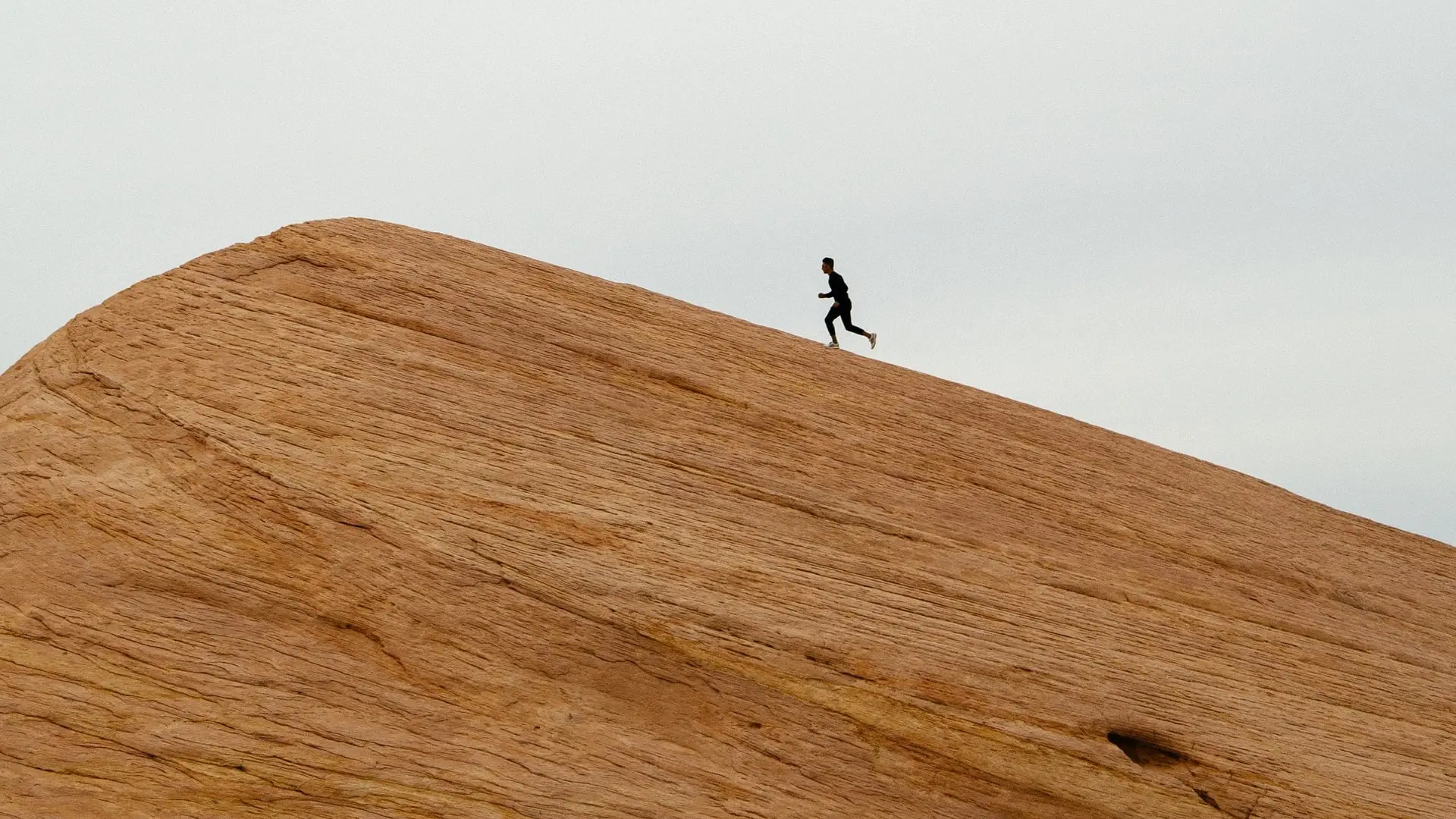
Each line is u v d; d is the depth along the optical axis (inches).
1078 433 786.2
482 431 584.1
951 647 530.9
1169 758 524.1
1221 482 788.6
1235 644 598.2
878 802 486.0
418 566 508.1
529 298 710.5
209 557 501.0
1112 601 603.2
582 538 535.2
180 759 440.5
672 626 507.8
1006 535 631.2
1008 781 503.2
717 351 727.7
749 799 471.5
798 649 511.5
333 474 532.7
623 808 456.8
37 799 424.5
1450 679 625.0
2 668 454.6
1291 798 514.3
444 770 452.8
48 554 497.4
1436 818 521.3
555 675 490.6
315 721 457.1
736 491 598.5
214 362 585.6
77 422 558.6
